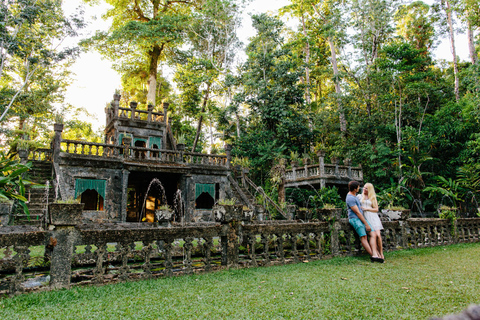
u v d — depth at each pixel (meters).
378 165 21.06
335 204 16.88
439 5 27.94
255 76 25.03
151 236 4.88
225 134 28.14
